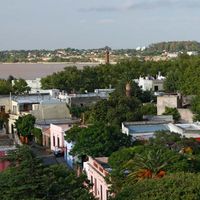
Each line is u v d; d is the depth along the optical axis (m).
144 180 37.62
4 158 47.09
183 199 34.00
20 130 90.56
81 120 89.50
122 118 80.38
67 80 144.12
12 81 149.88
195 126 74.25
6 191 34.97
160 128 74.00
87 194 37.06
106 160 57.28
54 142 83.31
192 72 124.44
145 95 109.62
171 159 47.22
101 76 149.12
